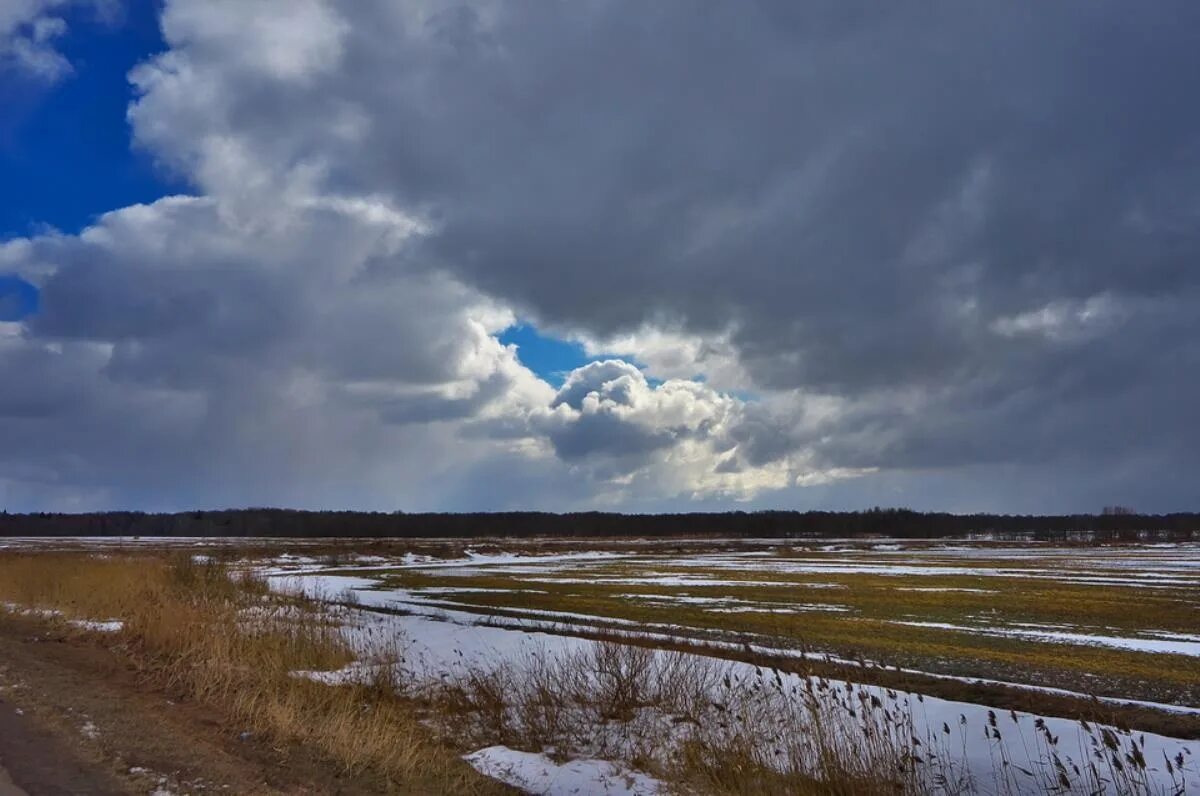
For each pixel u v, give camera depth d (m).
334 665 14.68
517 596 33.59
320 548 77.94
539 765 9.61
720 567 56.88
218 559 32.41
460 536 138.62
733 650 18.03
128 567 26.17
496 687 12.46
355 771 8.41
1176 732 11.83
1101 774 9.39
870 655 18.47
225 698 11.32
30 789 6.79
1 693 10.66
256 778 7.77
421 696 12.80
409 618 23.62
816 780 8.82
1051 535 151.00
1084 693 14.57
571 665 13.58
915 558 72.62
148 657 14.50
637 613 27.31
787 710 10.69
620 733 10.72
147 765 7.81
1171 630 23.30
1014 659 18.27
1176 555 79.56
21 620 19.22
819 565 59.44
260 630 15.81
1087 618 26.17
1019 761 9.91
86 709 10.09
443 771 8.95
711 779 8.93
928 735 10.73
